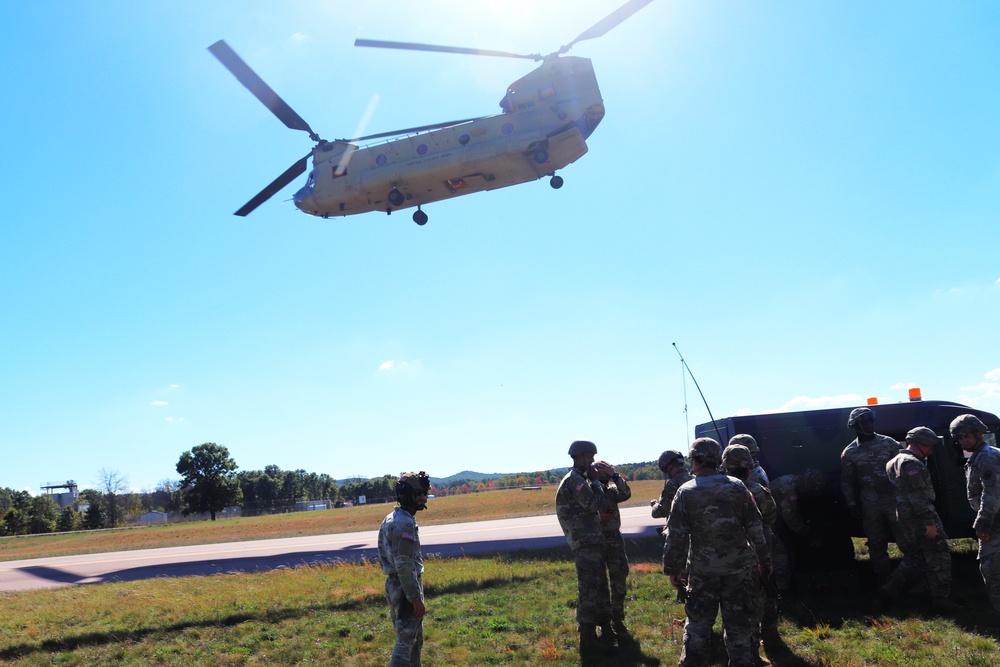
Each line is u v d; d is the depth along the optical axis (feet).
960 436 22.59
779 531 27.73
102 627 30.60
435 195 69.67
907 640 21.49
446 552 47.88
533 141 61.82
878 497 26.37
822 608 25.49
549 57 63.36
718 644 21.95
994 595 21.50
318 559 51.75
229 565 53.72
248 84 63.00
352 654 24.35
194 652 25.77
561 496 23.29
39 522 246.06
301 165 71.15
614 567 24.04
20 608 38.93
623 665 21.27
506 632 25.64
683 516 17.89
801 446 29.55
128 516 319.68
